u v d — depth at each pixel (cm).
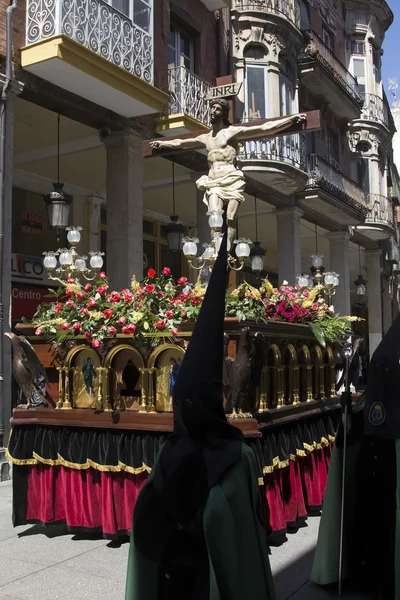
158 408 504
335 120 2298
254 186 1600
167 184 1467
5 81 888
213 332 243
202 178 727
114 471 497
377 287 2684
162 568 258
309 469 597
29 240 1309
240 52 1658
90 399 527
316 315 642
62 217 1048
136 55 1089
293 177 1595
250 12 1648
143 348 507
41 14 937
